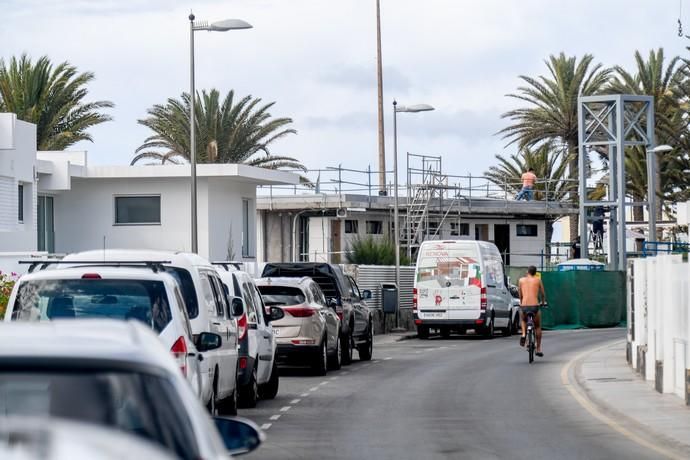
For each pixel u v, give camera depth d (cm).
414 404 4919
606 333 11431
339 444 3634
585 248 14012
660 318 5350
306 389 5628
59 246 11438
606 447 3569
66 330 1086
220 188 11606
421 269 10650
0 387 1049
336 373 6650
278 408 4741
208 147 12581
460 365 7312
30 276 2881
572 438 3794
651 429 3966
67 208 11462
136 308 2844
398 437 3816
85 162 11162
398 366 7250
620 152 13675
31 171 9594
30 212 9612
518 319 11681
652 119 13562
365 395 5325
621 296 13000
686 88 13600
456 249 10575
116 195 11419
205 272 3631
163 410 1020
